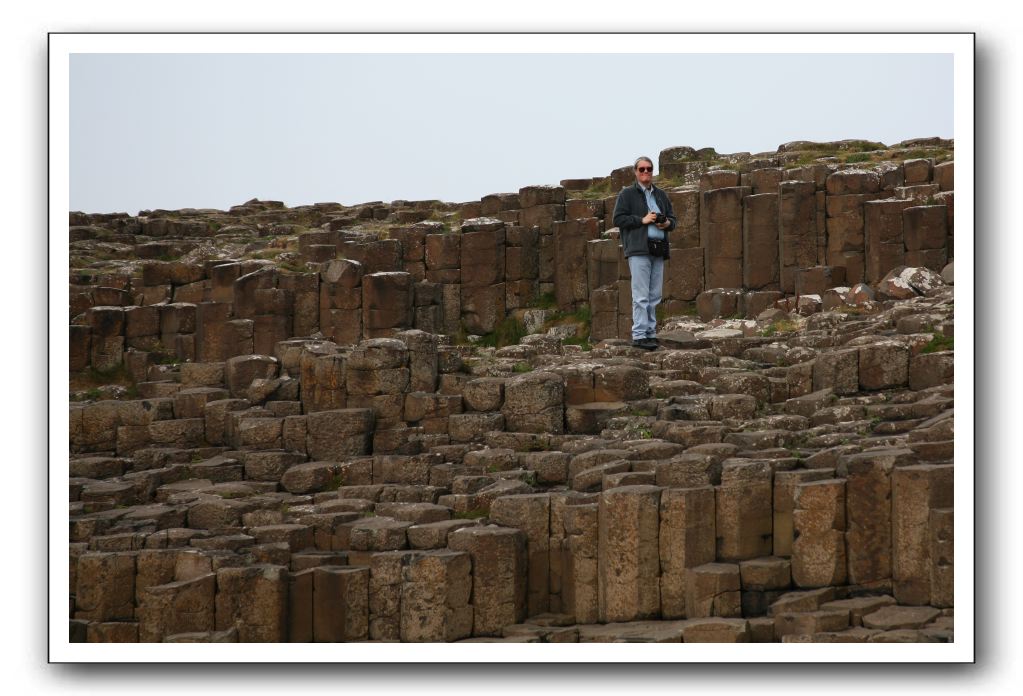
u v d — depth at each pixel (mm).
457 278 39344
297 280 36312
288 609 19766
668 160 43250
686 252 37125
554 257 39625
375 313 35562
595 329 36844
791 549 18766
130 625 20078
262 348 35812
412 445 25750
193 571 20453
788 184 35219
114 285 40469
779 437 21000
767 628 17531
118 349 36094
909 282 31188
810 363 24234
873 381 23203
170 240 49406
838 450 19484
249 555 20578
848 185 34500
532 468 22672
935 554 17531
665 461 19844
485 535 19297
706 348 28750
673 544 18797
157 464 26703
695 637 17297
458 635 19078
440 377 27219
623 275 36562
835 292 32344
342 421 25906
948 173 34156
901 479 17922
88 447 27766
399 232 39844
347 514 21953
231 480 25984
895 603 17891
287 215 52531
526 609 19781
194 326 36531
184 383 30656
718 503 19031
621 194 28797
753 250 35844
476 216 44750
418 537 20438
